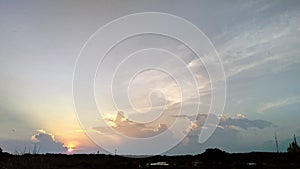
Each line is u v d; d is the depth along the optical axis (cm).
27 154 2877
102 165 3500
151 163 3725
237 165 3162
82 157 5294
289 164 3144
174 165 3325
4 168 2373
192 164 3456
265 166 2973
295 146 4731
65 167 3098
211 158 3816
